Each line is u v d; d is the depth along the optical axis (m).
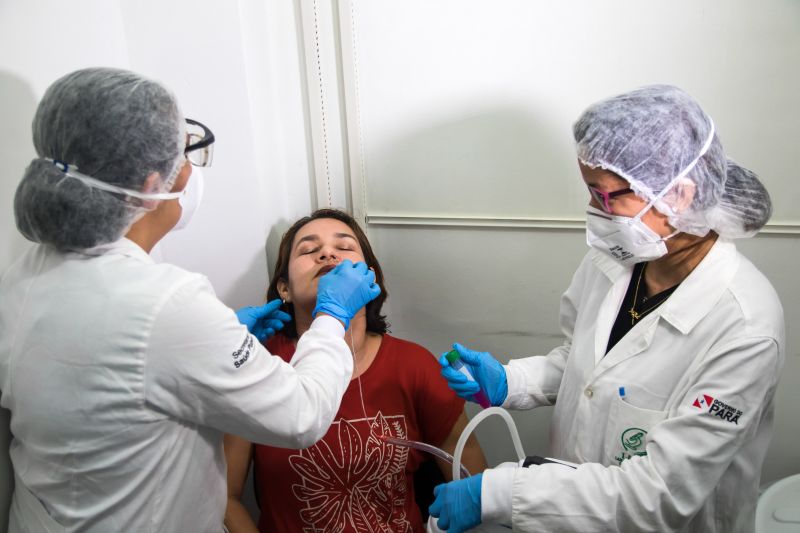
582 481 0.97
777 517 1.30
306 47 1.54
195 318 0.79
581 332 1.18
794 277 1.43
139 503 0.85
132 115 0.76
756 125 1.33
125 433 0.80
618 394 1.05
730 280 0.97
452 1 1.42
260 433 0.86
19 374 0.81
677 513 0.92
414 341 1.79
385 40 1.49
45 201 0.75
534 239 1.58
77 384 0.78
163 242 1.56
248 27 1.39
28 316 0.81
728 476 1.02
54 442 0.82
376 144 1.59
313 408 0.90
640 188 0.91
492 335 1.72
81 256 0.82
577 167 1.47
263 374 0.84
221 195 1.50
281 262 1.46
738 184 0.96
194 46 1.39
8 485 1.07
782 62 1.27
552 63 1.40
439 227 1.64
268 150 1.52
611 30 1.34
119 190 0.78
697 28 1.29
